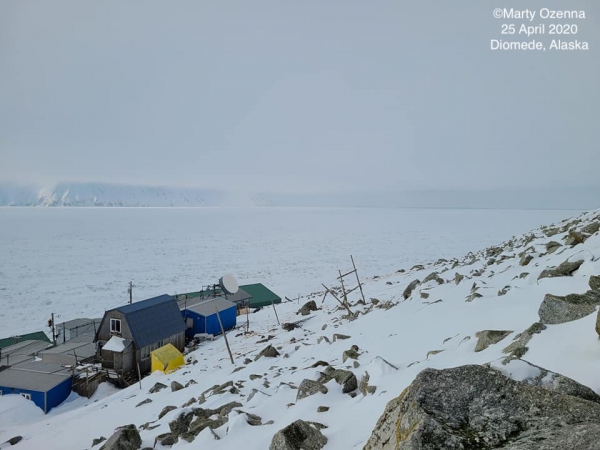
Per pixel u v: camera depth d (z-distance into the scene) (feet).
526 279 41.91
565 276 35.99
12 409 82.79
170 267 299.58
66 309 191.93
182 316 123.85
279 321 116.26
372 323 54.49
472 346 26.71
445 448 10.50
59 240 463.01
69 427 57.72
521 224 647.97
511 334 24.70
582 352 17.13
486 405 12.02
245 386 44.70
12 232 549.13
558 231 81.61
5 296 211.00
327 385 30.12
